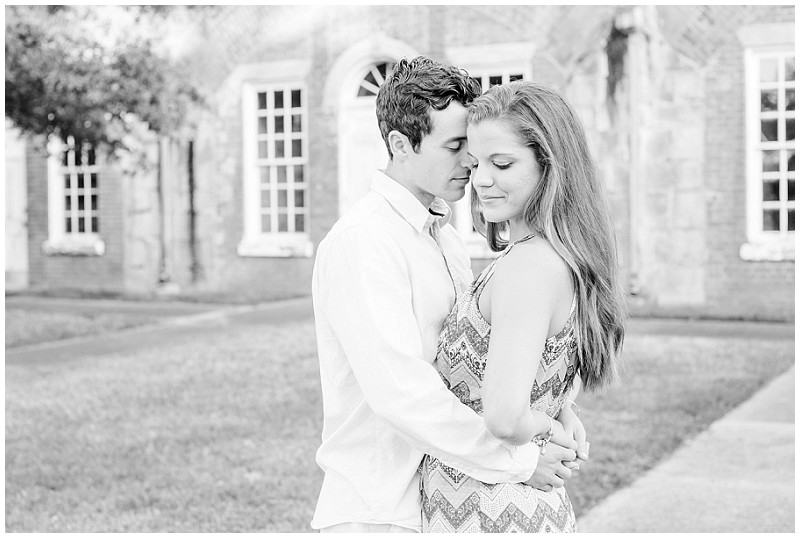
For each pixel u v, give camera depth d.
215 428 6.48
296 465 5.62
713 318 9.69
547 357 1.90
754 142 9.74
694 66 9.90
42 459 5.87
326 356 2.12
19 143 13.23
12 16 10.59
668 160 10.00
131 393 7.57
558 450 1.97
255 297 11.77
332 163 11.57
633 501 4.81
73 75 10.62
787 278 9.61
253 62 11.84
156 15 11.84
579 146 1.89
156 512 4.87
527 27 10.52
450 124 1.99
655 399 6.85
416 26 11.09
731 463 5.47
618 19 10.05
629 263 10.09
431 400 1.89
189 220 12.21
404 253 2.05
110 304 12.24
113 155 11.27
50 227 13.10
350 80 11.53
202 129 12.09
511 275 1.84
